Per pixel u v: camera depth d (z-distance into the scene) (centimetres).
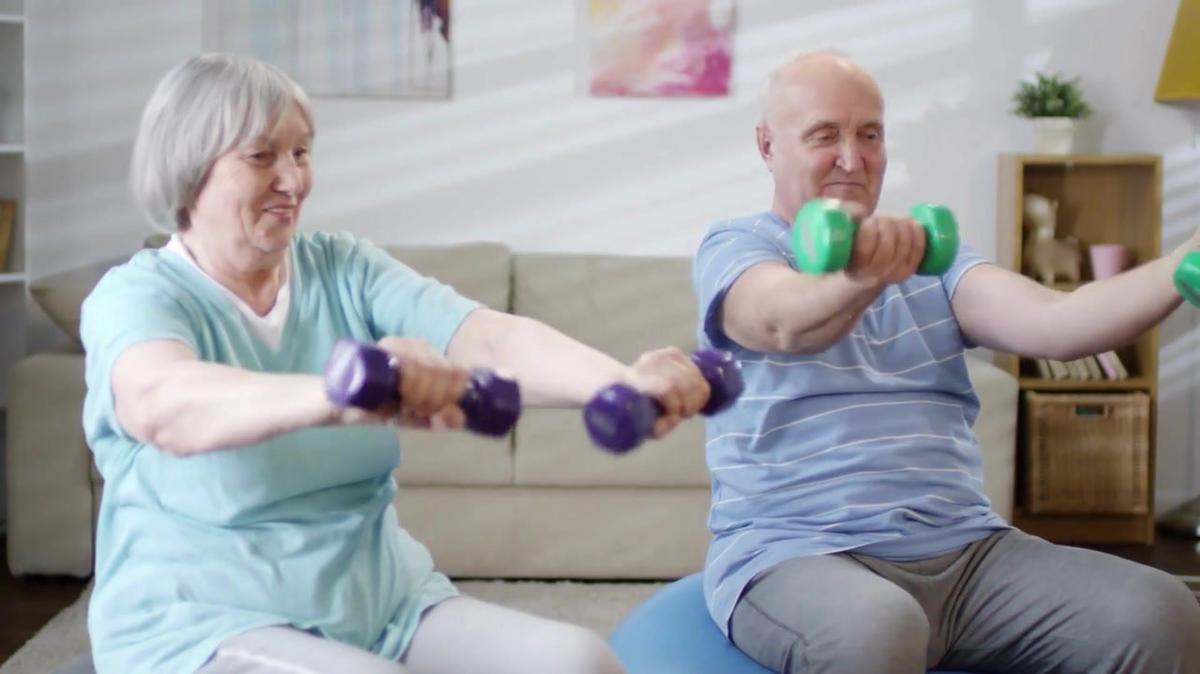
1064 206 419
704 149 420
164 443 122
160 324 136
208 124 144
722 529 183
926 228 127
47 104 407
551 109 418
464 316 152
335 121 414
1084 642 162
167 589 142
